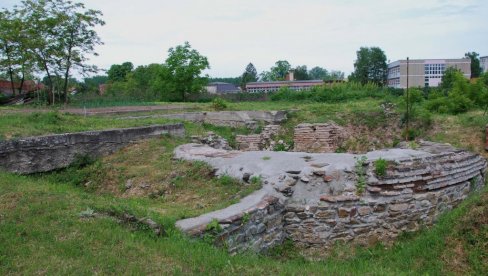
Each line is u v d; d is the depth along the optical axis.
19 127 10.80
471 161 9.04
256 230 6.60
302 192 7.59
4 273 4.33
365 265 6.18
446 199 8.16
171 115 18.05
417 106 20.31
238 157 9.33
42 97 25.08
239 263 4.96
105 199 7.17
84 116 15.02
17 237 5.07
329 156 8.46
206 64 35.25
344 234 7.21
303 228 7.32
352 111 20.09
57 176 10.02
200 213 6.66
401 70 47.91
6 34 23.55
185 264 4.75
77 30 25.53
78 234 5.23
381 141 18.38
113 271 4.48
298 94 29.61
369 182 7.48
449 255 5.88
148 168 10.03
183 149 11.17
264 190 7.56
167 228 5.85
